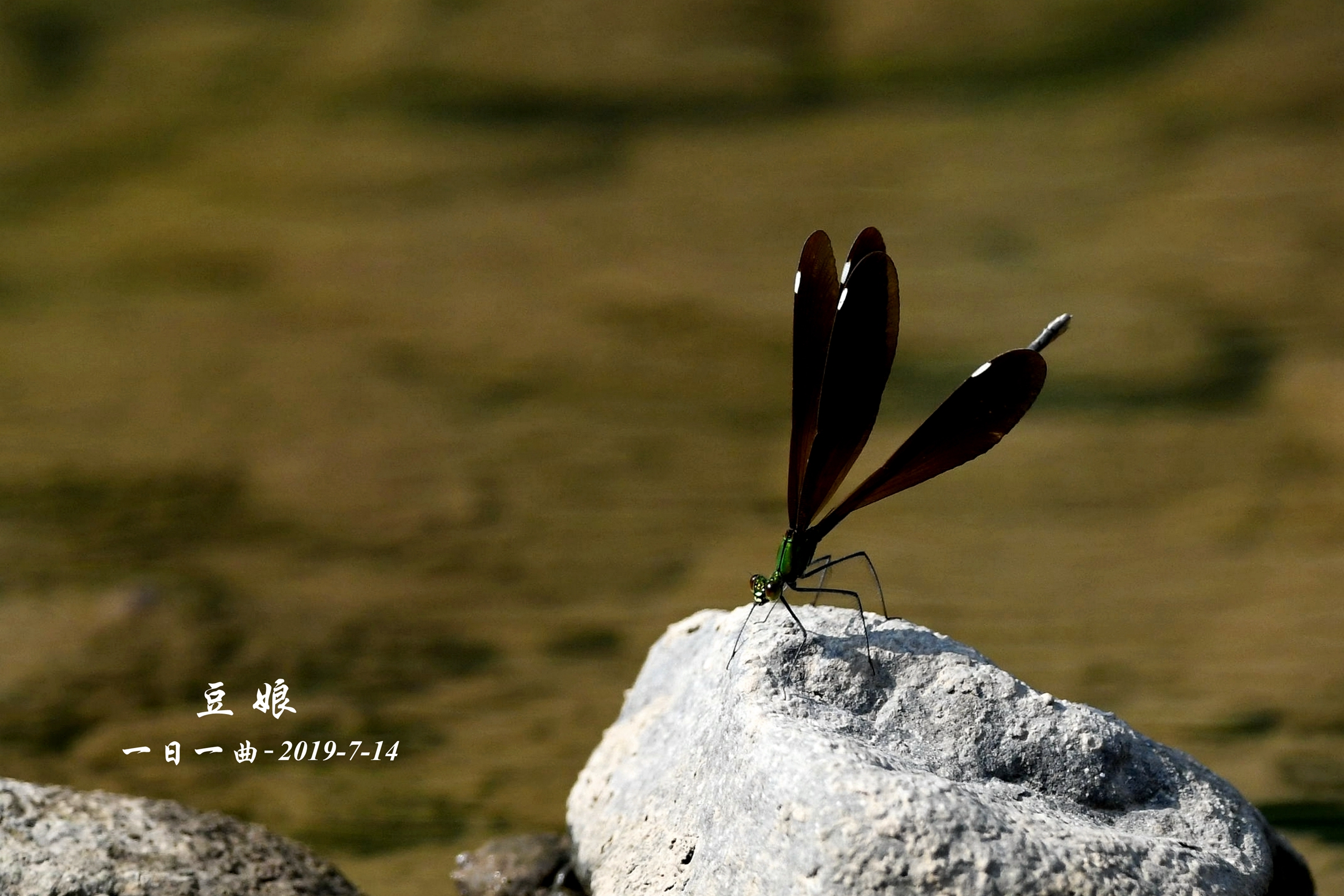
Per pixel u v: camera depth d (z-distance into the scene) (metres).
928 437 1.36
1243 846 1.36
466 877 1.43
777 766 1.34
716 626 1.39
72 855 1.38
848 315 1.35
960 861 1.33
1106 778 1.36
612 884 1.36
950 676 1.36
